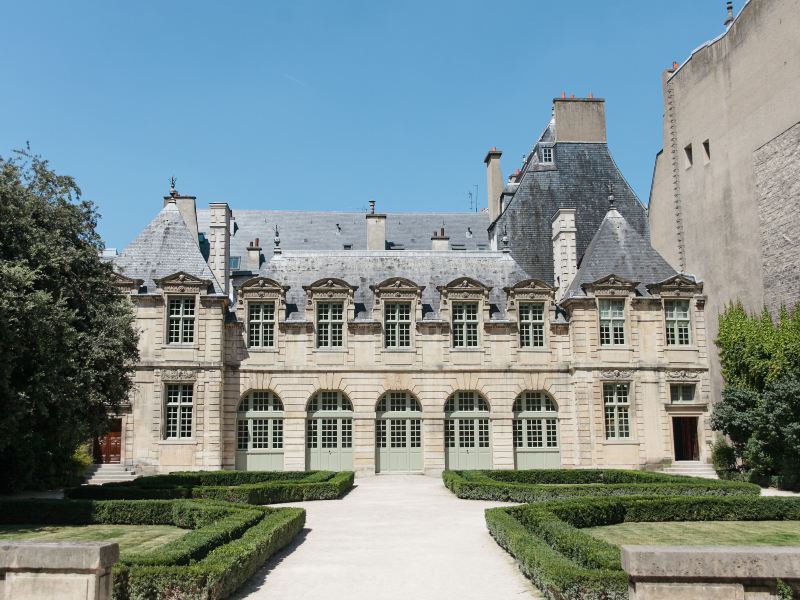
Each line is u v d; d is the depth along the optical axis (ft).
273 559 66.90
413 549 71.92
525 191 205.77
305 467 160.04
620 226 174.91
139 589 48.57
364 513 98.73
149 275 160.97
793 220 140.87
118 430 155.02
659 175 191.11
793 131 141.79
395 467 162.91
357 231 233.55
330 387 162.20
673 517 92.27
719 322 160.45
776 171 146.10
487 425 164.45
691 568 35.29
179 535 79.00
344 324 164.35
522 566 60.03
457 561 66.03
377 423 163.94
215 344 157.17
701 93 172.86
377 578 59.31
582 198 206.69
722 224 163.73
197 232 194.59
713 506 93.20
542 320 167.32
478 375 164.04
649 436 159.33
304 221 234.17
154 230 167.32
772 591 35.19
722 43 164.86
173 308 158.40
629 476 132.67
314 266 173.78
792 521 92.43
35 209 99.91
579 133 213.05
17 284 85.10
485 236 233.76
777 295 144.87
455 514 97.35
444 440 162.71
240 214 232.73
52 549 38.75
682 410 161.79
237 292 163.84
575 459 160.15
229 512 81.05
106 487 110.01
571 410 163.12
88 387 100.32
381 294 165.37
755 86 153.28
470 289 166.40
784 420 130.31
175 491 105.81
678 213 180.55
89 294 108.37
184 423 155.53
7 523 89.45
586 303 162.61
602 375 160.45
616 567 49.52
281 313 163.53
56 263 97.09
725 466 152.35
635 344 162.20
